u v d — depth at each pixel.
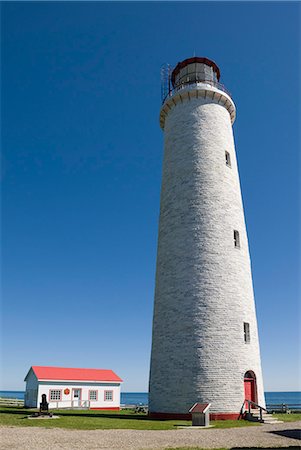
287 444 14.27
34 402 43.72
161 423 21.11
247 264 26.81
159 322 25.61
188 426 19.77
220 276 24.95
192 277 25.02
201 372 22.92
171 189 28.19
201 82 30.86
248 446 13.78
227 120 30.27
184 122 29.30
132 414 29.88
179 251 26.06
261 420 21.58
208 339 23.53
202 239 25.73
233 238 26.31
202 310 24.12
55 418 24.42
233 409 22.41
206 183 27.11
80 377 46.72
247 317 24.95
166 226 27.58
